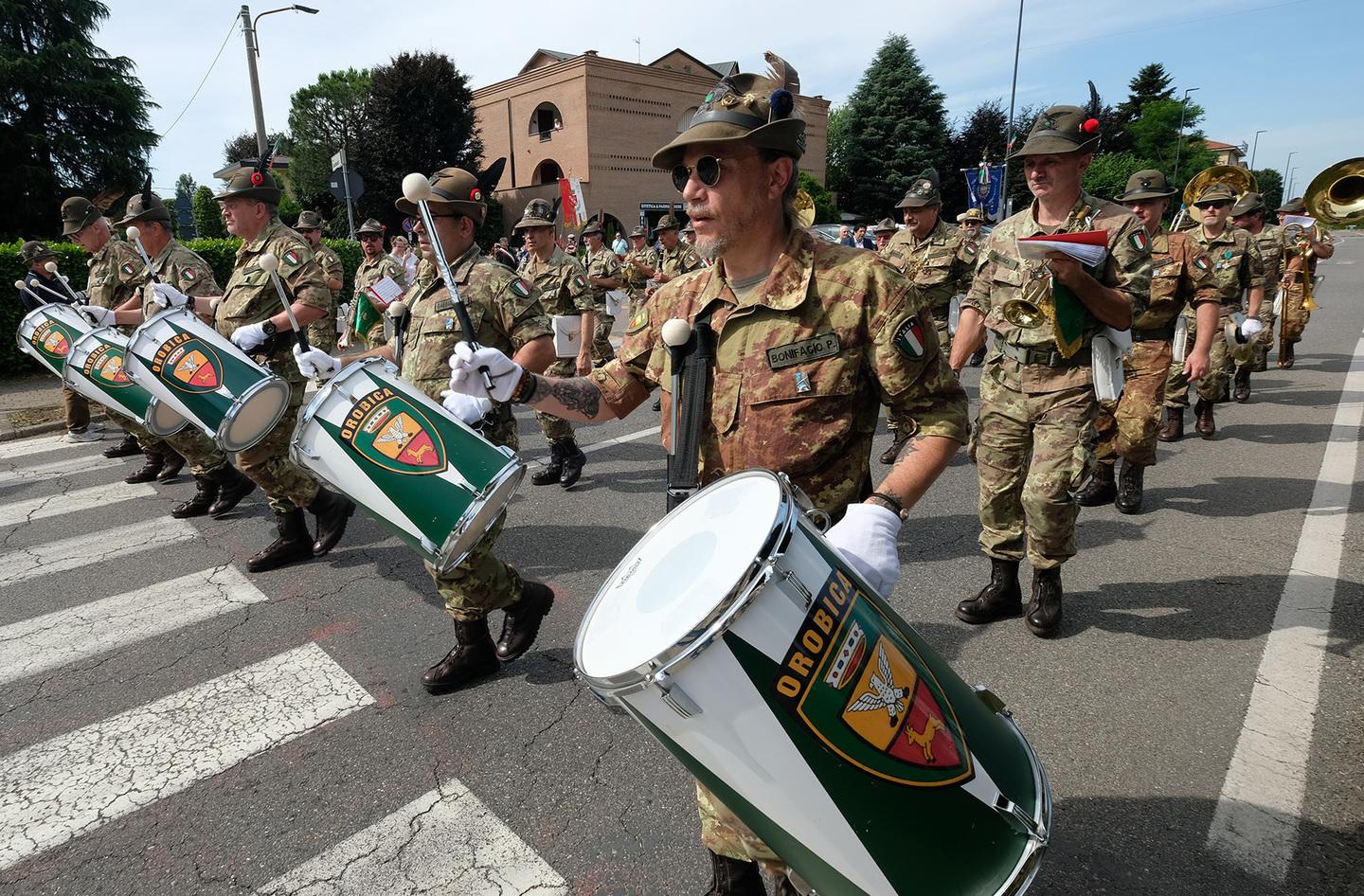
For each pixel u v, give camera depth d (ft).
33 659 11.66
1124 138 152.66
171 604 13.30
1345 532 14.26
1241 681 9.82
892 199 156.25
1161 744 8.72
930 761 4.04
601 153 109.60
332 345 19.70
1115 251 10.57
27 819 8.36
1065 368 10.63
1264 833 7.36
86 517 17.84
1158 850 7.23
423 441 8.66
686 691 3.73
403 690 10.50
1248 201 27.73
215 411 12.46
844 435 5.35
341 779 8.80
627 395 6.68
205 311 16.30
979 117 158.81
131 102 95.86
